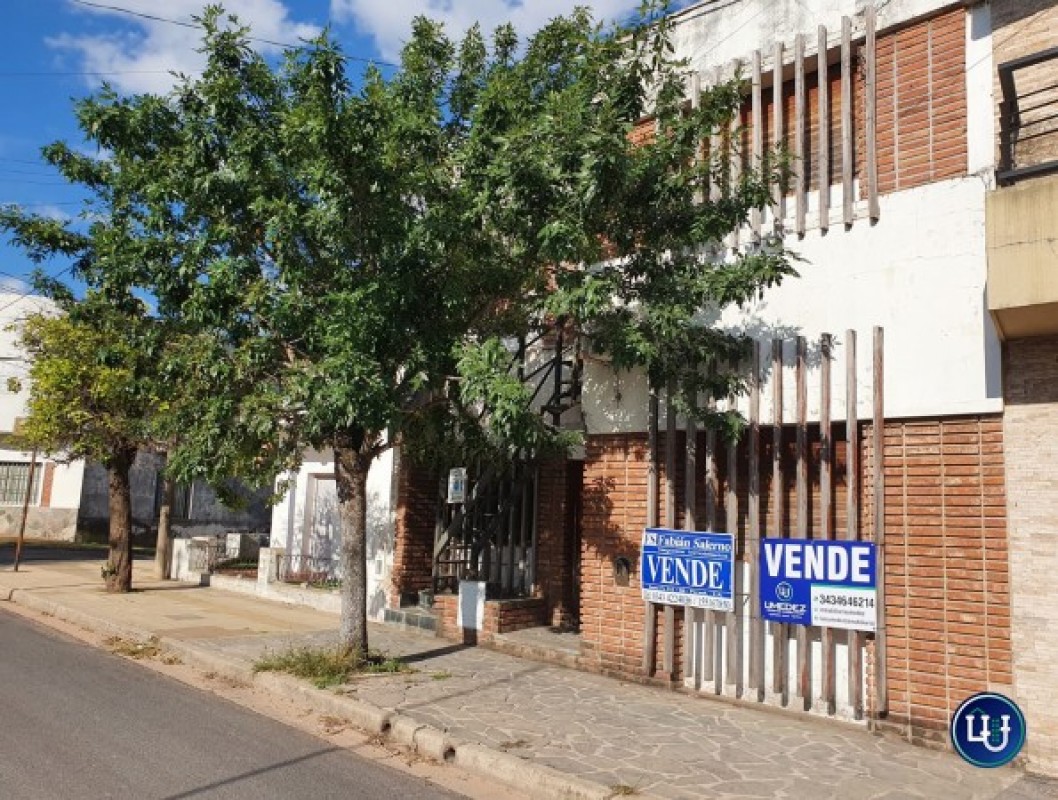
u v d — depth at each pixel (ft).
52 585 52.08
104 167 32.89
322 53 24.13
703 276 25.43
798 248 27.09
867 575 23.71
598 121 24.38
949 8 24.88
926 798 18.34
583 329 29.78
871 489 24.27
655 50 25.62
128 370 38.93
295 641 35.06
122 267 28.94
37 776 18.10
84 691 26.71
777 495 26.12
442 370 27.09
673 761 20.20
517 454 35.83
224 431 27.27
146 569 64.23
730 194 28.35
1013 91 22.54
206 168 27.22
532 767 19.34
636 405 30.25
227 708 25.57
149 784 18.01
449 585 39.32
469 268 27.30
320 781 18.94
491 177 25.23
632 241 27.09
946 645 22.34
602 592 30.37
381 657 29.89
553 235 23.53
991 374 22.47
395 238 25.85
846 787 18.79
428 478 41.19
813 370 26.14
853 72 27.25
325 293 26.63
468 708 24.52
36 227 37.91
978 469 22.49
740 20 30.09
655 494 29.12
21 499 90.38
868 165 25.77
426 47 29.96
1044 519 21.25
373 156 24.70
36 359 49.06
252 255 28.45
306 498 53.31
